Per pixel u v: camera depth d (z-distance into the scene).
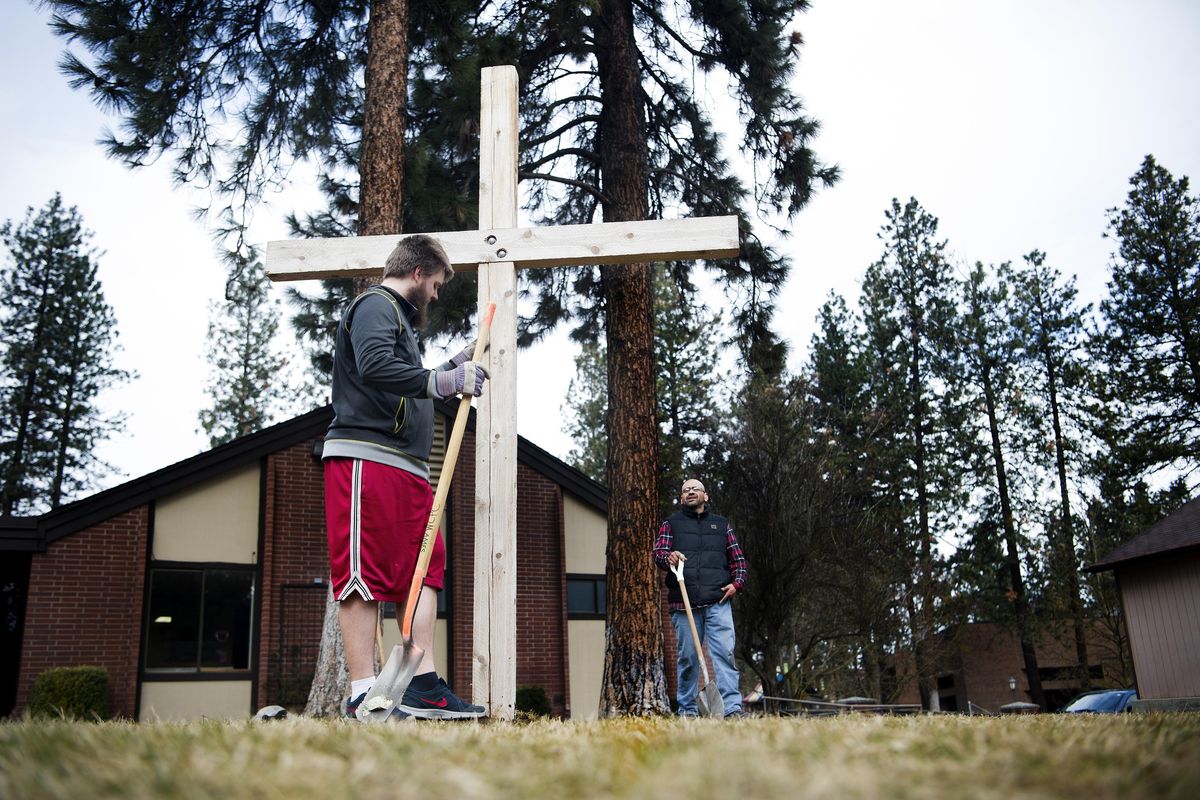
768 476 15.72
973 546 25.84
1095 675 26.53
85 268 27.59
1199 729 1.65
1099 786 1.00
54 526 12.43
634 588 9.20
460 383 3.06
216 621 13.04
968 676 29.67
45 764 1.20
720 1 10.58
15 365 26.55
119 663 12.34
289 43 9.78
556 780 1.06
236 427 29.92
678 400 24.97
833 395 26.55
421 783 1.02
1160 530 14.84
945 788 0.99
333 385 3.11
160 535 13.02
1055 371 26.09
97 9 8.70
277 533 13.51
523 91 10.84
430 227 9.20
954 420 26.06
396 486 2.98
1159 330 23.47
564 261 4.48
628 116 10.61
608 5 10.83
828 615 16.44
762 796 0.93
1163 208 23.89
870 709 11.43
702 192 11.49
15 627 17.50
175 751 1.31
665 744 1.48
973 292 27.00
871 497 21.23
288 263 4.52
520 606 14.66
